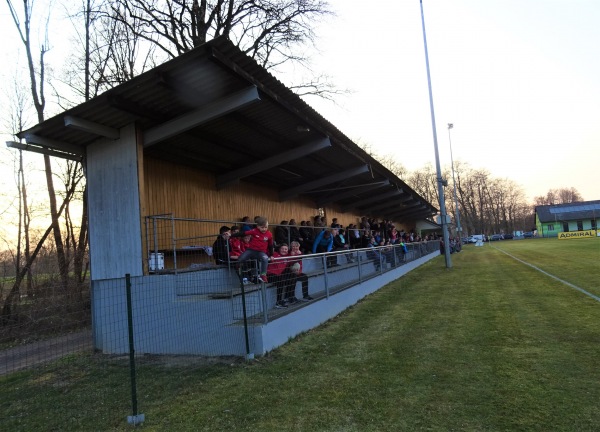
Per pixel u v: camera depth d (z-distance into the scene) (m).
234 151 10.09
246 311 6.70
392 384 4.75
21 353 6.64
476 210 88.38
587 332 6.35
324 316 8.48
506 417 3.79
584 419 3.65
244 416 4.13
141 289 7.47
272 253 8.50
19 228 15.50
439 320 7.87
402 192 22.11
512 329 6.82
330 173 14.20
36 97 14.73
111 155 7.95
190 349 6.84
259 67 6.76
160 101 7.15
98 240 8.00
